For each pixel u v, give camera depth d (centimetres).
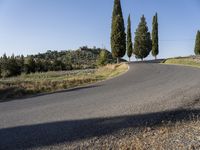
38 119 988
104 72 4103
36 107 1258
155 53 7838
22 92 1895
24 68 7106
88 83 2395
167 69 3350
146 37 7762
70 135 775
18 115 1083
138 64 4878
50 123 919
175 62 5069
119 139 734
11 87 1966
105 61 7575
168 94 1411
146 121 897
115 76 2900
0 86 1983
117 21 5675
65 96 1598
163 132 782
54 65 8256
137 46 7775
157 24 7844
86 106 1205
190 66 3803
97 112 1058
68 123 908
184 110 1035
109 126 855
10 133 817
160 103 1177
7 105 1385
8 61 6800
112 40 5747
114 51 5722
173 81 2020
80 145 692
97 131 806
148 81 2147
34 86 2111
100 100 1356
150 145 679
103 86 2022
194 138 713
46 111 1136
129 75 2864
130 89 1728
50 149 670
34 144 709
